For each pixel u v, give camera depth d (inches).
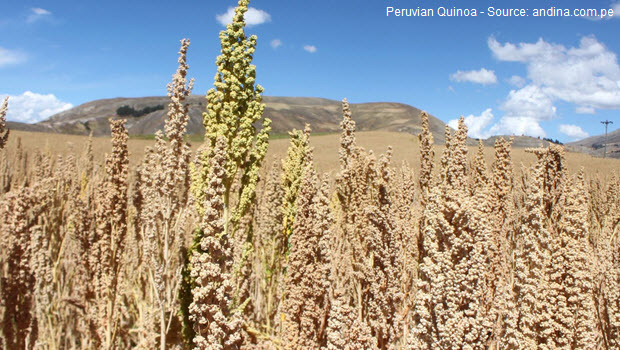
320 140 3750.0
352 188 219.0
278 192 319.0
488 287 127.1
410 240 199.5
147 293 277.1
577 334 127.1
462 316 111.0
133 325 282.2
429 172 233.9
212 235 148.0
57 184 339.6
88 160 434.0
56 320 229.5
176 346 222.1
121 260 231.8
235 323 146.0
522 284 130.7
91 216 230.7
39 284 184.2
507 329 119.2
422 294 118.8
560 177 177.3
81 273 228.5
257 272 301.0
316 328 178.2
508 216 221.9
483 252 115.0
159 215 210.5
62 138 2313.0
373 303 176.7
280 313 264.7
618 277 153.6
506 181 238.1
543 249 132.6
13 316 170.2
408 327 176.6
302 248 183.2
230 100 195.8
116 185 231.0
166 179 201.3
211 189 147.8
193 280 169.0
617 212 319.6
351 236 206.7
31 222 184.1
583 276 128.9
